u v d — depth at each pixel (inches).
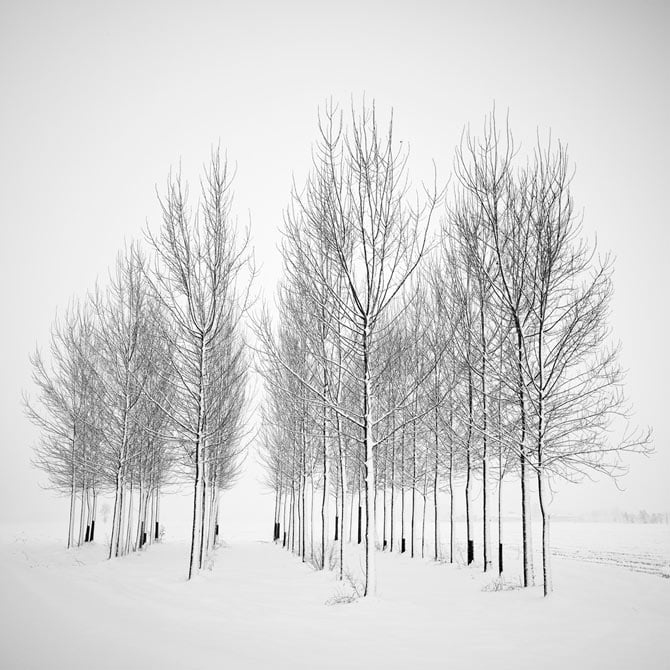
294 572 679.7
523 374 500.4
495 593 461.4
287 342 726.5
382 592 479.2
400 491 1090.7
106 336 830.5
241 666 221.6
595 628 325.1
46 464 1157.7
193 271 599.8
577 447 481.7
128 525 1020.5
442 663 245.3
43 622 267.7
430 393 689.6
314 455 998.4
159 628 285.7
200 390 594.2
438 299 626.5
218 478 1193.4
